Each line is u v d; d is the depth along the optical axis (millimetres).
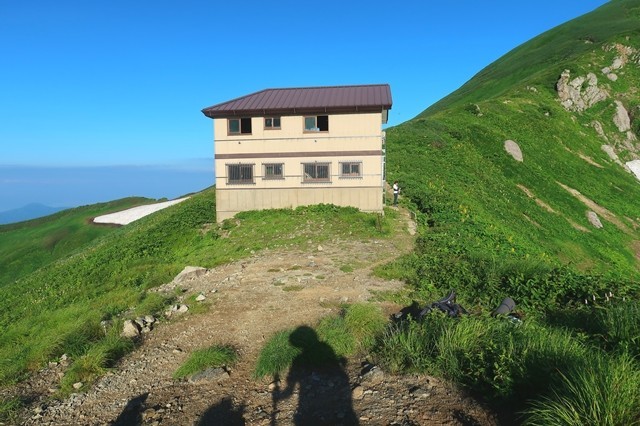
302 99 25547
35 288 21469
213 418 6199
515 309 9688
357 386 6566
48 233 62625
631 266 29453
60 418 6566
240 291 12539
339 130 24328
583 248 29078
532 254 18953
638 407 4371
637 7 100125
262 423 5941
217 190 25484
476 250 16203
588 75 66250
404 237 19219
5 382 7902
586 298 9445
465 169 36219
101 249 27656
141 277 17766
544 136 51281
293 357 7582
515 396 5348
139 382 7512
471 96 88125
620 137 60344
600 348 6113
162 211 43188
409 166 33375
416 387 6203
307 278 13430
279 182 24984
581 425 4242
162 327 10172
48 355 8969
